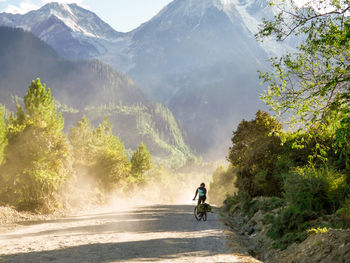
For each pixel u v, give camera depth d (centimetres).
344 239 693
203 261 706
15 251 789
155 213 2197
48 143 1959
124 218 1756
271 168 2523
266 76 795
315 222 988
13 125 2091
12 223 1436
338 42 694
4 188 1848
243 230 1556
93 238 1015
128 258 723
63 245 880
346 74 693
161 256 753
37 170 1853
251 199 2511
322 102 745
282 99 773
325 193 1160
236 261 721
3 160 1817
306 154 2127
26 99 2241
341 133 653
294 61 766
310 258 711
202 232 1228
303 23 736
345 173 1404
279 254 876
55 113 2253
